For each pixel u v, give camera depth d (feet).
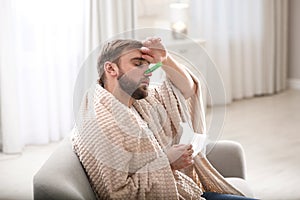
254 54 18.61
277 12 18.72
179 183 5.60
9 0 12.46
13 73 12.79
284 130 14.64
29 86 13.48
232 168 7.11
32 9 13.12
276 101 18.02
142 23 15.76
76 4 13.65
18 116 13.03
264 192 10.33
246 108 17.15
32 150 13.32
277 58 19.01
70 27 13.70
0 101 13.05
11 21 12.57
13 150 13.05
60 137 14.14
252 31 18.43
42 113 13.60
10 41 12.64
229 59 17.71
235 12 17.76
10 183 11.08
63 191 4.57
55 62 13.67
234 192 6.21
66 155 5.14
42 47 13.34
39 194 4.62
